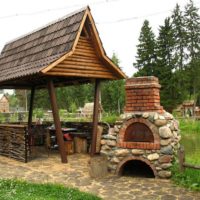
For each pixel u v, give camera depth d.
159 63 43.44
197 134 24.98
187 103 50.03
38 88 16.94
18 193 6.93
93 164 9.16
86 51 11.78
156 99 9.46
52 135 14.26
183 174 8.53
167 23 45.78
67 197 7.00
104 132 13.04
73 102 58.53
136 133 9.42
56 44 11.60
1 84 14.94
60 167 10.46
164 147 8.92
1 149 12.99
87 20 11.50
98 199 7.11
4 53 15.67
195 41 47.41
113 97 46.19
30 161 11.54
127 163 10.20
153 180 8.76
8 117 37.50
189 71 46.41
